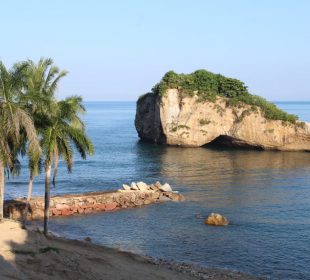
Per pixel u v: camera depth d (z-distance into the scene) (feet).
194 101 397.19
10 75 108.37
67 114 113.70
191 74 413.39
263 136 378.32
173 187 220.64
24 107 110.63
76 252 102.83
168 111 399.24
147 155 343.05
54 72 117.29
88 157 329.31
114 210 176.55
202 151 369.71
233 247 130.00
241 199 192.95
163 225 154.10
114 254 113.70
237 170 272.92
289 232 143.84
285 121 373.61
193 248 129.59
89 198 178.81
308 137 367.04
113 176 254.27
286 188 217.15
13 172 124.57
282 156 339.16
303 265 115.96
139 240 137.80
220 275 107.45
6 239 97.76
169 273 104.88
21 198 183.01
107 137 493.36
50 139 111.24
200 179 243.40
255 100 386.52
